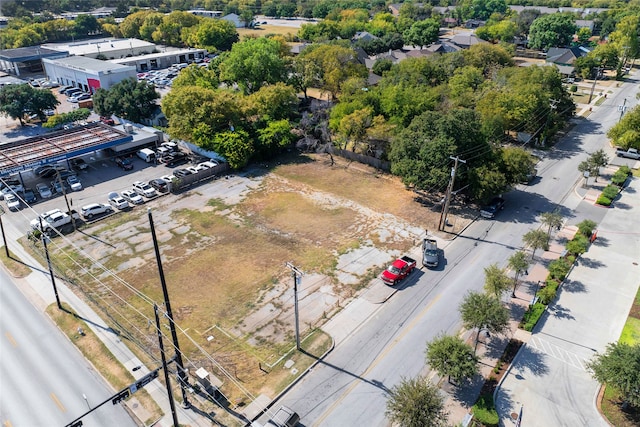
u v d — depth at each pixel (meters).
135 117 84.19
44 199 59.62
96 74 98.56
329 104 92.06
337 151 74.00
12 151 63.78
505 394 32.03
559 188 63.06
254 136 71.69
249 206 58.72
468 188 58.59
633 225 53.84
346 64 94.62
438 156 54.00
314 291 43.09
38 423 30.48
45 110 89.62
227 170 69.06
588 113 92.88
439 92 72.69
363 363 35.03
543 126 76.31
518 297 42.12
